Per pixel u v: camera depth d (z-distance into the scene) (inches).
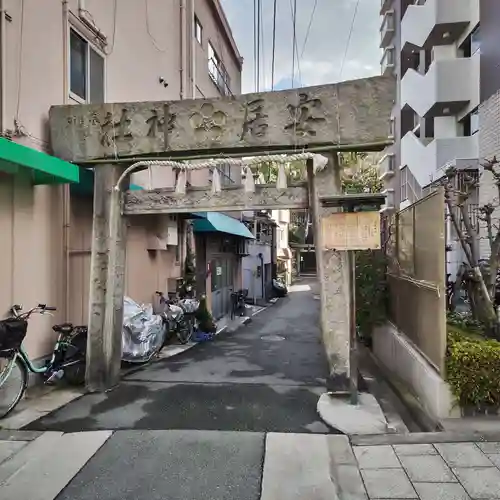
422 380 195.2
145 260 351.9
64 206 241.9
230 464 139.3
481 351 168.7
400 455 141.9
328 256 218.5
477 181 353.1
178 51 437.1
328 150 211.3
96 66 279.1
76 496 121.6
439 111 507.5
